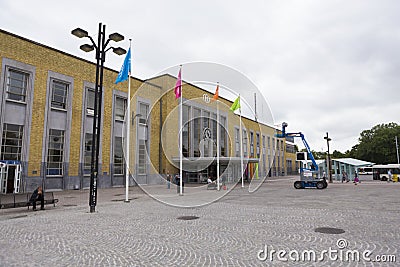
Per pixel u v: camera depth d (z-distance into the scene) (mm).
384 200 14000
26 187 20047
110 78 26359
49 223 8188
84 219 8836
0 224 8086
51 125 22047
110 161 25656
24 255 5035
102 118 25516
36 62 21359
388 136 53656
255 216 9180
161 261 4691
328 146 36562
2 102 19359
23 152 20125
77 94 23797
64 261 4707
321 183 23109
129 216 9352
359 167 39625
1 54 19500
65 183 22281
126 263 4605
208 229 7168
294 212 10039
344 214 9492
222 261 4668
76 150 23359
